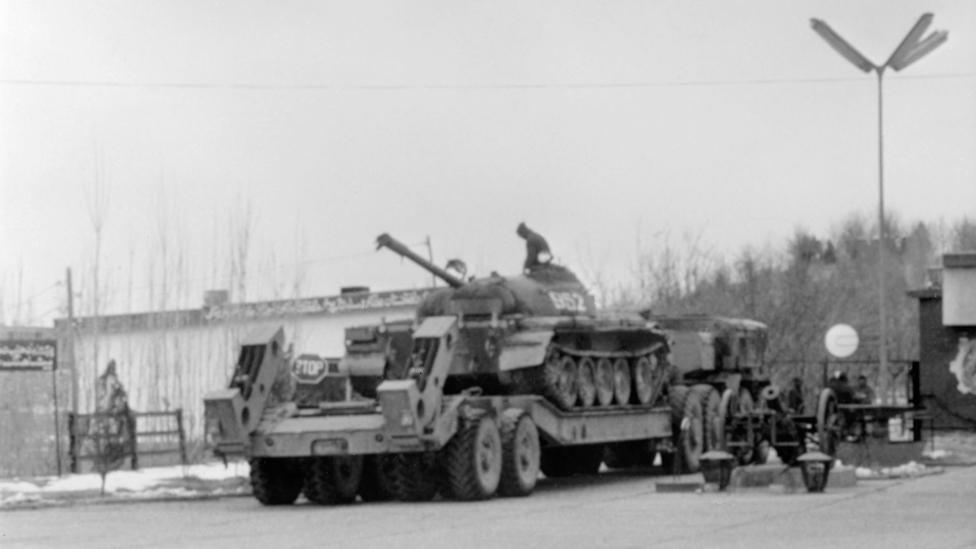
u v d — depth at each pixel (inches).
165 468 1159.0
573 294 1075.9
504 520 749.9
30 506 884.0
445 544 626.8
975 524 686.5
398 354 997.8
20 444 1203.2
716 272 1964.8
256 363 896.9
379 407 896.9
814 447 1114.1
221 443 885.2
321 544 636.7
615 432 1068.5
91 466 1148.5
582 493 954.7
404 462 915.4
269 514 825.5
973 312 1530.5
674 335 1237.7
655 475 1162.0
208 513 836.6
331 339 1882.4
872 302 2409.0
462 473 887.7
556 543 621.9
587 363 1045.8
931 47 1325.0
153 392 1320.1
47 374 1268.5
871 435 1124.5
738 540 623.2
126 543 656.4
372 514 808.3
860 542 607.2
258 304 1464.1
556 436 989.2
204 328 1390.3
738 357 1269.7
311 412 908.0
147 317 1370.6
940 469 1087.6
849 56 1350.9
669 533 659.4
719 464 927.0
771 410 1015.6
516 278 1032.8
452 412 880.9
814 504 807.1
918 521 703.1
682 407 1163.9
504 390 1002.1
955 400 1558.8
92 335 1376.7
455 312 1000.2
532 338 977.5
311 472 915.4
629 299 1929.1
